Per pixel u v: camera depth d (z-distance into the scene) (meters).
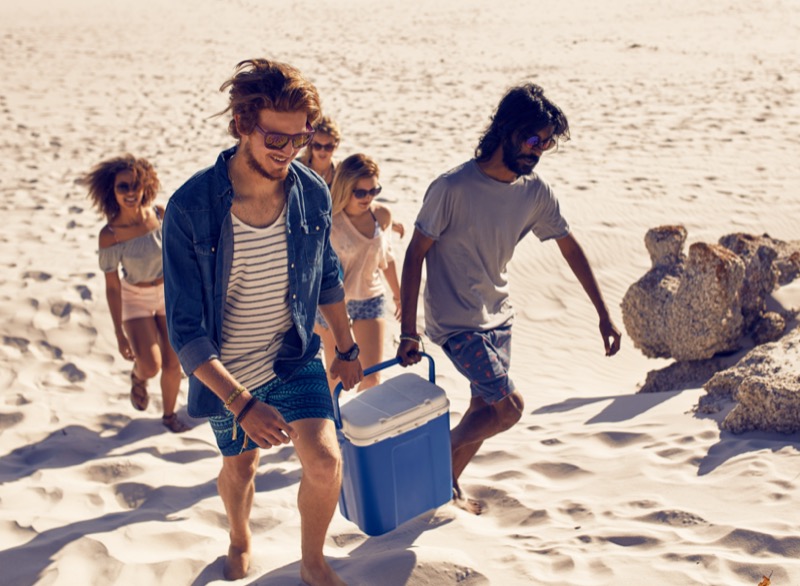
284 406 3.07
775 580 3.07
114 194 4.91
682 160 12.24
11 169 11.46
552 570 3.29
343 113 15.62
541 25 27.88
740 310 5.98
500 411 3.75
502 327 3.84
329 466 2.94
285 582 3.21
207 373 2.75
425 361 6.59
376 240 4.71
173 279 2.83
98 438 5.06
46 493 4.27
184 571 3.48
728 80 18.30
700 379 5.93
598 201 10.25
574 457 4.38
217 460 4.80
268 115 2.67
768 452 4.04
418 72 19.92
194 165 11.85
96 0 34.41
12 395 5.59
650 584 3.12
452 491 3.69
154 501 4.26
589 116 15.25
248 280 2.93
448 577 3.22
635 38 24.73
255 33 26.31
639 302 6.24
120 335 5.14
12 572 3.50
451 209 3.60
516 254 8.63
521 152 3.48
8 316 6.63
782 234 9.57
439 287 3.74
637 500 3.81
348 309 4.80
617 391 6.29
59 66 20.03
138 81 18.48
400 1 34.78
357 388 5.48
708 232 9.50
